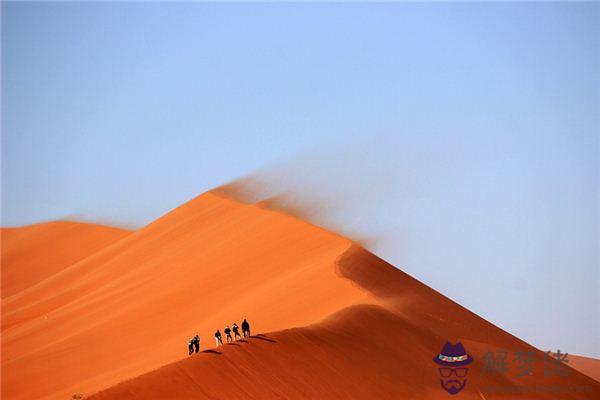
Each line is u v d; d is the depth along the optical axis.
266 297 79.50
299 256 94.88
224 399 47.53
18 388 78.00
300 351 55.12
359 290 74.31
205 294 93.69
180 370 48.47
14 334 103.44
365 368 57.19
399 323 67.44
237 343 52.78
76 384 75.75
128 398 45.50
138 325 90.38
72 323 100.06
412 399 56.16
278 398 49.53
